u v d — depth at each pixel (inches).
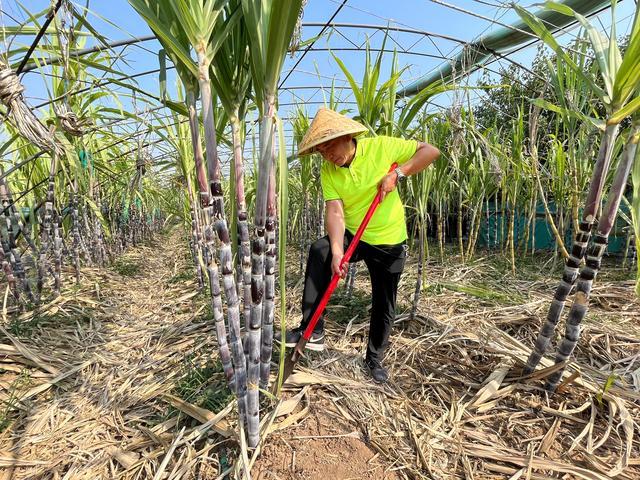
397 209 72.7
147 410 69.3
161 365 85.0
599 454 58.0
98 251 176.1
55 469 56.2
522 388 72.5
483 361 83.4
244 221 51.5
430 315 106.1
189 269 180.9
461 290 119.5
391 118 94.9
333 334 97.7
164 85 46.2
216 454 57.3
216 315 53.1
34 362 82.0
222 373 76.0
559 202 147.5
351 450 58.9
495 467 55.9
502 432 63.5
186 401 68.7
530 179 160.1
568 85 86.9
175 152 137.3
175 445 56.7
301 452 57.9
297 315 111.4
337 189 69.6
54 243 119.5
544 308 108.7
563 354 66.8
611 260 175.0
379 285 74.5
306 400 69.4
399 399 71.7
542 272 156.5
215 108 63.5
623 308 112.7
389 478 53.8
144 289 156.6
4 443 61.1
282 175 38.8
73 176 119.2
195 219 135.0
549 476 53.8
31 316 104.3
